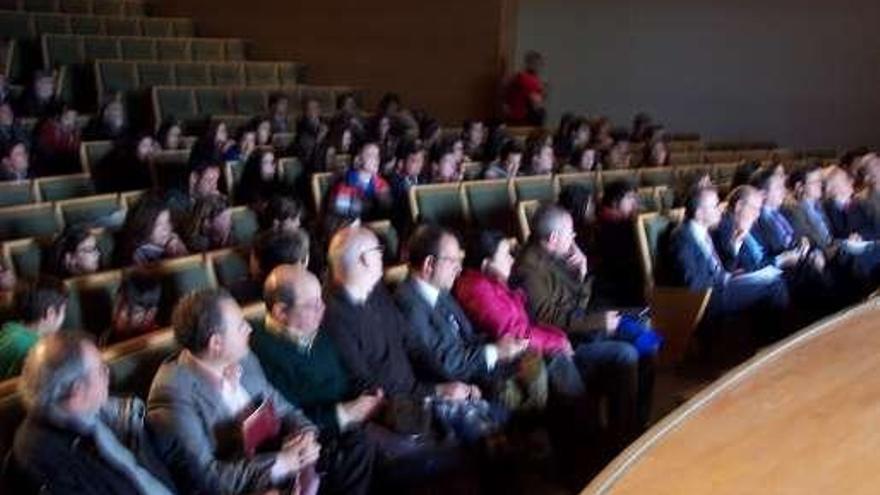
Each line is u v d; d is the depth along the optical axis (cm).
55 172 649
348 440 257
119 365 234
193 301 229
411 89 1020
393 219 515
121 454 199
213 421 226
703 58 959
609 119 981
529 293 353
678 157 770
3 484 192
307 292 258
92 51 930
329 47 1054
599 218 451
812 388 234
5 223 400
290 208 393
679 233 424
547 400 310
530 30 1020
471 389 288
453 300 315
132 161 605
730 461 192
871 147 896
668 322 421
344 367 271
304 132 685
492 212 520
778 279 443
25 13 951
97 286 307
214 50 1035
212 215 401
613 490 177
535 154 622
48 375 191
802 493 180
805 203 505
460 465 269
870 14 882
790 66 923
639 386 353
